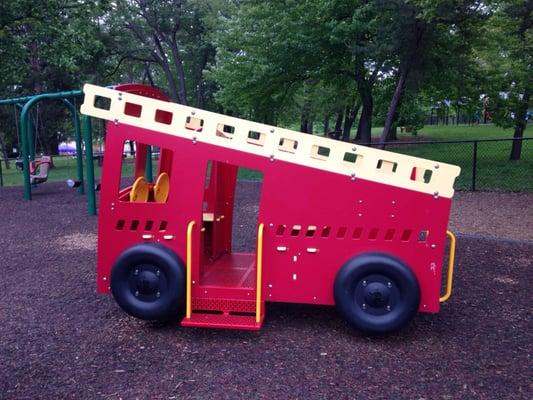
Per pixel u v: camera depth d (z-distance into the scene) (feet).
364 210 14.25
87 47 65.21
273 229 14.55
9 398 11.48
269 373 12.53
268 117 69.77
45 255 24.64
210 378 12.29
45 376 12.48
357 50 49.08
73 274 21.34
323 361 13.17
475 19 43.39
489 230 29.84
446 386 11.92
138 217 15.02
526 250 24.80
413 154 72.69
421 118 106.11
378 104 76.48
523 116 61.26
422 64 49.11
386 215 14.20
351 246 14.37
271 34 53.98
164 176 18.51
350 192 14.26
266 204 14.51
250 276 16.12
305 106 105.60
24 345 14.29
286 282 14.62
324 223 14.38
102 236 15.25
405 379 12.23
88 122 35.09
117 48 106.52
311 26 53.62
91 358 13.46
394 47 44.96
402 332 15.10
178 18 108.17
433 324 15.76
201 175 14.69
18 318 16.38
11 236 29.25
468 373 12.56
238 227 30.35
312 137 14.33
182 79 115.34
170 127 14.76
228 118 14.58
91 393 11.66
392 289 13.92
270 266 14.64
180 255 14.90
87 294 18.72
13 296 18.62
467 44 49.70
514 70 51.67
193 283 14.84
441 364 13.04
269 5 54.90
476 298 18.17
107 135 14.94
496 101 60.13
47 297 18.45
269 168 14.44
